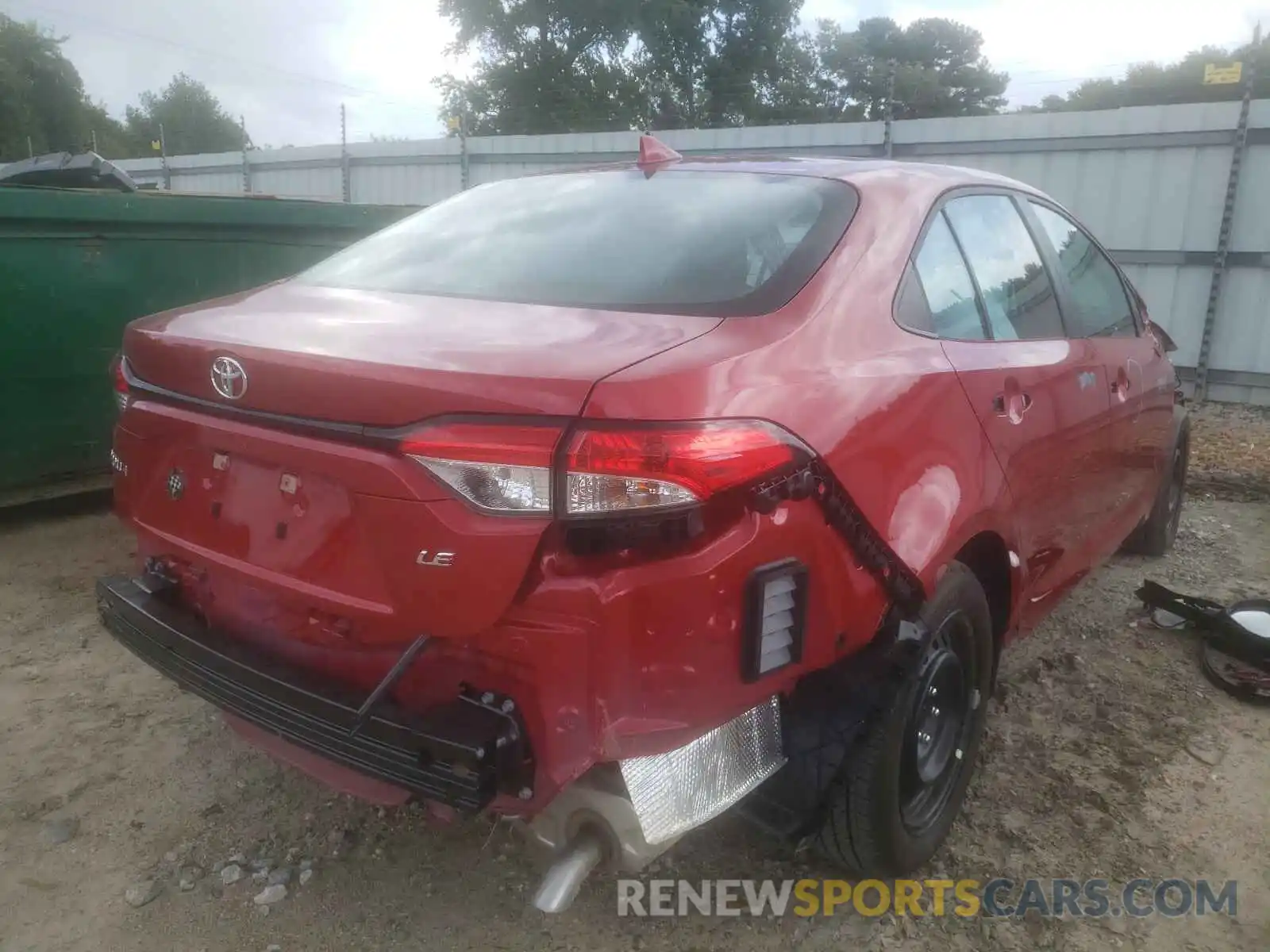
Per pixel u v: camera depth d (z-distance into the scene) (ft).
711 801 6.72
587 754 6.13
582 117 101.04
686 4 99.55
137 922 8.05
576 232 8.71
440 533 6.00
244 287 18.15
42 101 145.79
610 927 8.13
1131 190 32.22
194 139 196.03
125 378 8.20
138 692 11.56
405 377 6.13
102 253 16.22
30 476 16.33
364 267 9.12
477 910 8.29
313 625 6.89
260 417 6.86
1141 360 12.89
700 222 8.39
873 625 7.33
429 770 6.22
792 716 7.39
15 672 11.94
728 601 6.21
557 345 6.45
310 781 9.93
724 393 6.20
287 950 7.80
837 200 8.48
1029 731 11.19
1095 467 11.37
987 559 9.30
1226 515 19.75
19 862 8.68
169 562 8.08
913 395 7.61
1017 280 10.33
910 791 8.33
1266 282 30.81
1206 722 11.47
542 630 6.00
